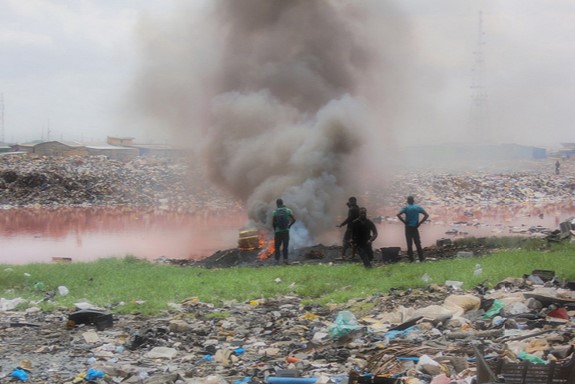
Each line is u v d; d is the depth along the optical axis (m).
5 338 17.09
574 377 9.69
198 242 48.62
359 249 26.89
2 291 23.78
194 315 19.52
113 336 17.08
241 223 62.88
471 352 12.81
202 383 12.18
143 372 13.23
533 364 9.84
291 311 19.89
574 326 14.42
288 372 12.39
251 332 17.39
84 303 20.78
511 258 25.67
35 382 13.05
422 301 19.11
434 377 11.24
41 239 50.38
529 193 90.62
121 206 80.56
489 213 69.06
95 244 47.34
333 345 15.02
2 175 86.38
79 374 13.26
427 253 33.62
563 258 24.69
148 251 43.56
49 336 17.19
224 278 25.64
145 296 22.47
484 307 16.83
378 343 14.58
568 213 68.56
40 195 83.75
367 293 21.56
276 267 29.25
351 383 10.98
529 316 15.75
